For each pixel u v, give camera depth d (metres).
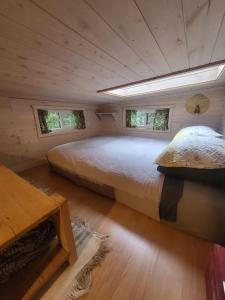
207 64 1.37
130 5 0.64
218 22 0.77
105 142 2.91
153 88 2.60
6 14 0.66
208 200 1.05
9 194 0.91
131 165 1.63
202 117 2.72
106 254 1.08
